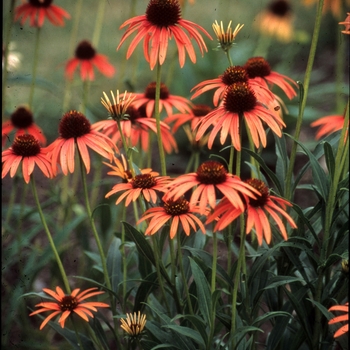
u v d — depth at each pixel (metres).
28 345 1.82
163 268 1.53
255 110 1.46
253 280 1.54
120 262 1.66
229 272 1.56
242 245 1.44
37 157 1.54
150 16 1.50
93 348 1.58
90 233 2.15
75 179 2.00
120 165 1.53
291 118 2.57
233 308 1.45
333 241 1.56
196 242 1.62
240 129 1.47
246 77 1.53
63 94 2.25
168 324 1.47
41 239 2.14
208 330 1.56
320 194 1.53
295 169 2.53
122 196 1.49
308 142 2.62
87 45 1.96
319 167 1.52
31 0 1.88
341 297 1.55
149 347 1.52
